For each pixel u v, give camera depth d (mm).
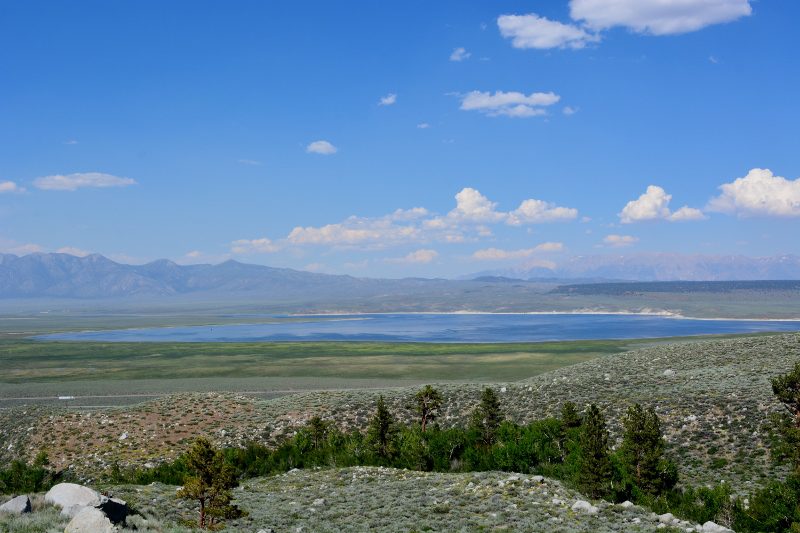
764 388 61375
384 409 52219
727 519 32594
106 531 21500
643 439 39031
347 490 38719
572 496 35000
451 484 38500
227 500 30984
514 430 51469
